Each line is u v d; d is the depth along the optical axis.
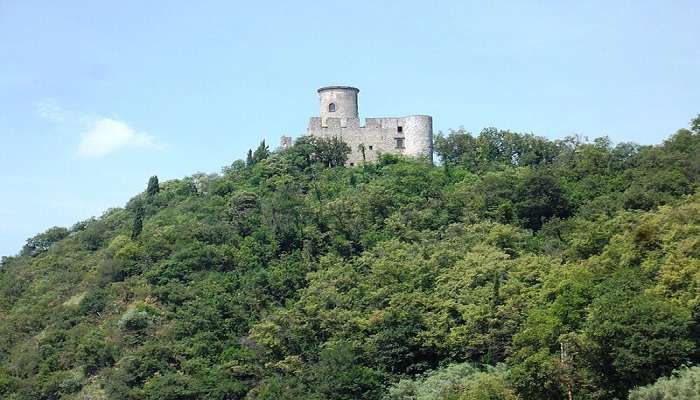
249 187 183.12
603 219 144.50
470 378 112.75
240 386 125.19
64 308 156.12
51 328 151.00
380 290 133.00
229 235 162.00
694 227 113.75
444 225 158.00
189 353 133.75
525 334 108.81
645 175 161.12
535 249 144.50
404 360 124.00
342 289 139.25
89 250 184.12
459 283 130.75
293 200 167.25
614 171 171.75
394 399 115.75
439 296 130.75
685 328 94.94
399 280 137.25
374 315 128.50
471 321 121.12
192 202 183.38
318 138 191.88
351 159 193.38
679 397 86.06
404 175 177.75
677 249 108.88
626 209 148.88
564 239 147.00
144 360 131.50
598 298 103.62
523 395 102.00
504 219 158.62
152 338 138.62
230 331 137.88
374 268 139.50
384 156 189.38
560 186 162.25
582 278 114.62
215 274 151.38
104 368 135.50
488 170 186.12
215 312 139.38
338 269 142.88
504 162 195.12
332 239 155.38
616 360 95.75
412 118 194.88
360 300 134.88
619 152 179.38
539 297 121.00
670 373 93.69
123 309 148.62
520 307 121.56
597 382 99.19
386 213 162.38
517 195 161.75
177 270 153.75
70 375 136.62
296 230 158.62
